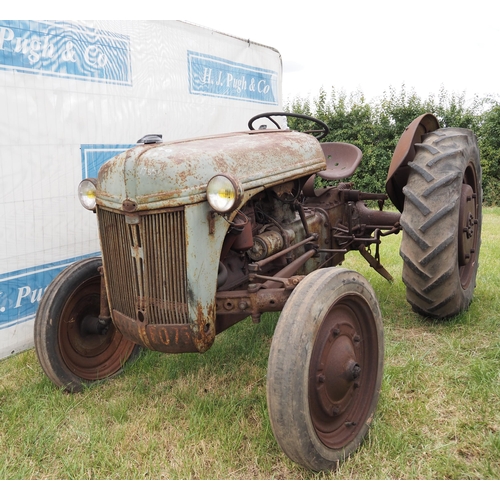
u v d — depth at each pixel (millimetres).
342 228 3639
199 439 2330
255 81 5738
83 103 3807
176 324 2209
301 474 2096
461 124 10984
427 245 3033
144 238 2176
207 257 2172
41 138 3557
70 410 2650
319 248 3320
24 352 3557
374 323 2393
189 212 2098
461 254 3309
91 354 3043
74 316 2963
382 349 2441
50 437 2377
